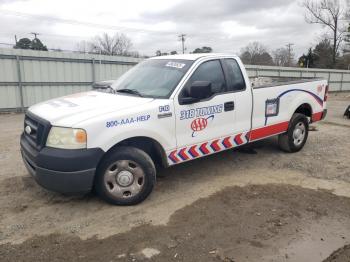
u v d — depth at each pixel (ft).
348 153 22.80
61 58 53.01
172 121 14.88
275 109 19.86
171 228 12.47
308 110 23.02
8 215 13.46
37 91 51.70
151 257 10.72
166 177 17.72
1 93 48.67
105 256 10.77
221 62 17.22
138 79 16.96
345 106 58.90
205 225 12.69
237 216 13.39
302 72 94.17
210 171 18.70
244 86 17.90
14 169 18.95
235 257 10.77
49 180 12.78
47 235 12.01
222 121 16.89
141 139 14.65
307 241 11.76
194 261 10.54
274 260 10.67
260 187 16.42
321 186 16.74
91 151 12.73
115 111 13.58
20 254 10.86
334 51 182.09
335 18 178.09
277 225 12.74
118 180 13.96
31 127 14.20
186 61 16.48
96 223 12.87
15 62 49.06
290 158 21.30
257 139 19.10
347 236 12.15
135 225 12.71
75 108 13.97
